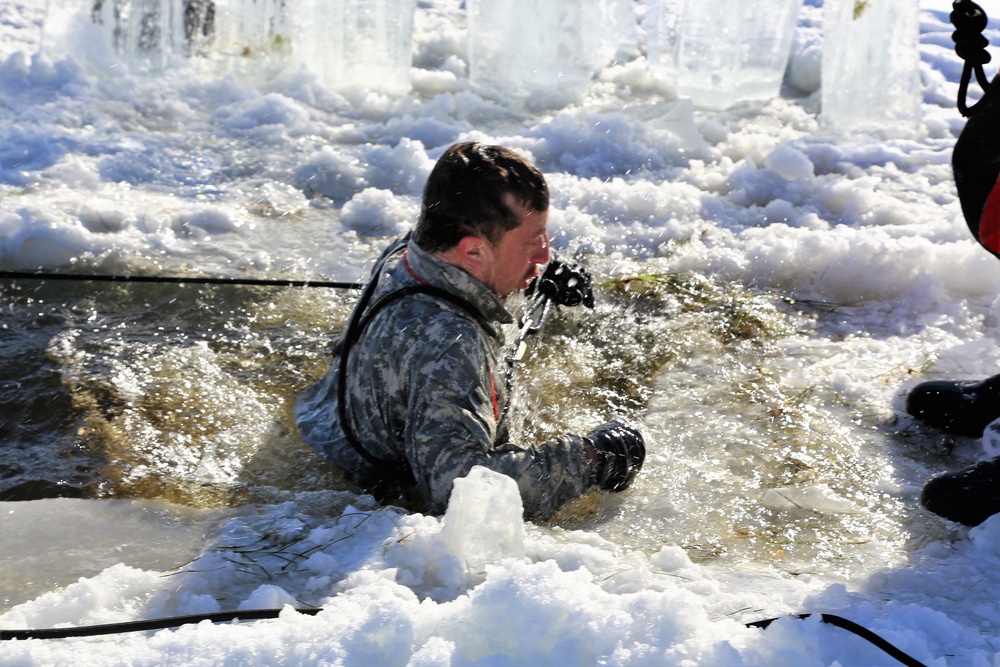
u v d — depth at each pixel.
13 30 6.84
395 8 6.23
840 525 2.74
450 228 2.58
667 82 6.70
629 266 4.35
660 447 3.12
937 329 3.89
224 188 4.91
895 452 3.13
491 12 6.41
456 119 5.99
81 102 5.65
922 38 7.83
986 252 4.20
